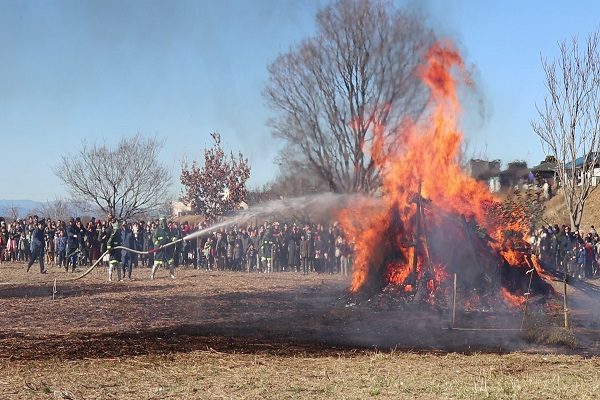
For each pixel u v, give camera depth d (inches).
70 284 1090.7
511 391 386.0
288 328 649.6
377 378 419.2
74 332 602.9
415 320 715.4
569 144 1964.8
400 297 813.2
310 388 391.9
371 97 1771.7
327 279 1278.3
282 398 368.2
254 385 398.6
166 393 378.6
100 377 418.0
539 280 830.5
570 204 1940.2
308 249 1464.1
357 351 532.7
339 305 833.5
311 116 1846.7
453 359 498.6
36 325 643.5
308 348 543.5
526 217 944.3
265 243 1502.2
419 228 831.7
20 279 1187.9
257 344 556.1
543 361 493.7
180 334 599.2
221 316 726.5
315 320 706.8
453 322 674.2
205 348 529.0
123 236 1451.8
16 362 463.2
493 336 618.5
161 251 1226.6
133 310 761.0
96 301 842.2
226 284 1122.0
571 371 454.9
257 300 881.5
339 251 1422.2
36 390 382.6
